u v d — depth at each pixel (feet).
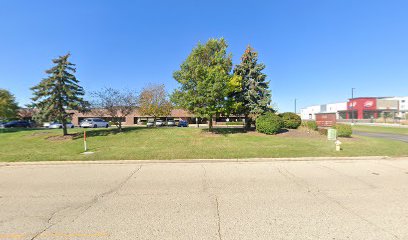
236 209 14.49
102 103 61.21
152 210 14.47
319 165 27.43
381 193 17.35
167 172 24.35
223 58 56.29
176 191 18.16
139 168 26.37
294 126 64.23
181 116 174.91
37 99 51.08
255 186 19.27
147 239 11.02
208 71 51.78
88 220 13.10
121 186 19.61
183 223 12.65
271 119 55.36
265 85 64.64
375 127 111.34
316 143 43.04
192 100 52.49
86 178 22.24
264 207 14.78
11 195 17.52
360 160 30.53
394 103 220.02
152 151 35.68
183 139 48.47
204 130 62.44
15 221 13.02
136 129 65.10
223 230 11.83
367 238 10.96
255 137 50.85
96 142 46.03
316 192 17.66
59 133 60.54
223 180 21.15
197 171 24.67
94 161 29.84
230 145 41.01
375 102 216.74
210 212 14.08
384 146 40.81
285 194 17.24
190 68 54.34
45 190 18.67
